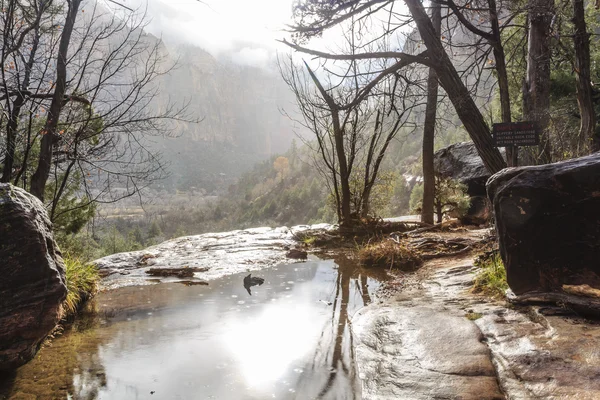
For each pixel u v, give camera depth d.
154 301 6.27
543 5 8.36
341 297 6.32
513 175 4.56
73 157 7.91
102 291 6.95
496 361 3.51
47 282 3.91
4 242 3.75
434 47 7.93
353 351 4.21
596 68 15.50
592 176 4.09
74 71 7.43
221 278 7.87
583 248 4.21
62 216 10.62
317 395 3.31
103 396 3.36
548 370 3.16
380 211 15.25
